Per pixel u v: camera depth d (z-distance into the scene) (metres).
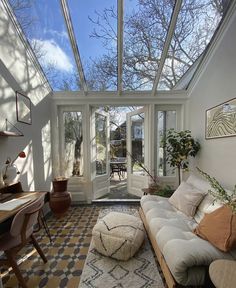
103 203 4.14
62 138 4.16
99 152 4.50
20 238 1.84
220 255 1.57
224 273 1.28
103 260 2.15
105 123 4.65
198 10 2.55
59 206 3.31
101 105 4.10
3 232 1.67
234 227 1.65
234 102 2.40
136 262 2.11
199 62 3.27
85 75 3.62
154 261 2.12
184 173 4.07
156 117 4.12
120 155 7.47
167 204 2.87
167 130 4.05
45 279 1.90
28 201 2.07
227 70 2.56
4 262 1.74
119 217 2.47
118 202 4.15
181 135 3.60
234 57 2.40
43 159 3.52
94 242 2.25
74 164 4.20
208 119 3.09
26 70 2.94
